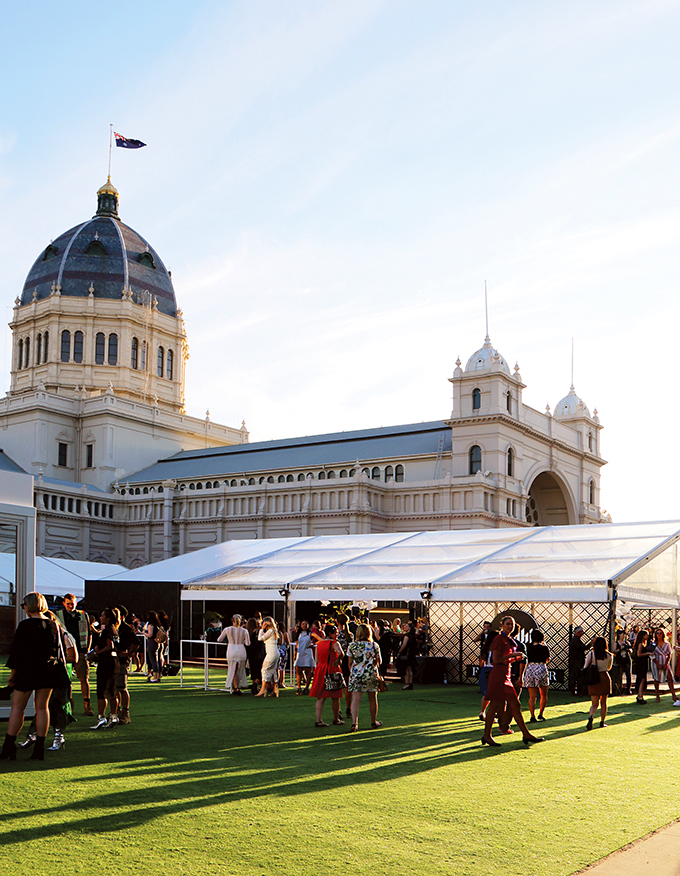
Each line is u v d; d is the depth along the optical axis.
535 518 104.56
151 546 98.62
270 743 17.38
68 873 8.91
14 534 20.12
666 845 10.24
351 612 47.31
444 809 11.88
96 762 14.73
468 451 87.81
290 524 89.69
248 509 93.25
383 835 10.52
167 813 11.31
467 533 41.81
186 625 50.75
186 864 9.29
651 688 33.09
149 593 37.81
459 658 35.09
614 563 31.02
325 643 20.48
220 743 17.25
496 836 10.57
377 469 93.38
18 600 20.06
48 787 12.66
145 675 37.06
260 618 35.81
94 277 117.81
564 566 31.77
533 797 12.74
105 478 107.56
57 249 120.69
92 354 115.00
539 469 95.00
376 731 19.56
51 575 48.25
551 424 99.00
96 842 9.99
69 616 22.94
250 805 11.86
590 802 12.45
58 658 15.16
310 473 93.81
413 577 33.97
